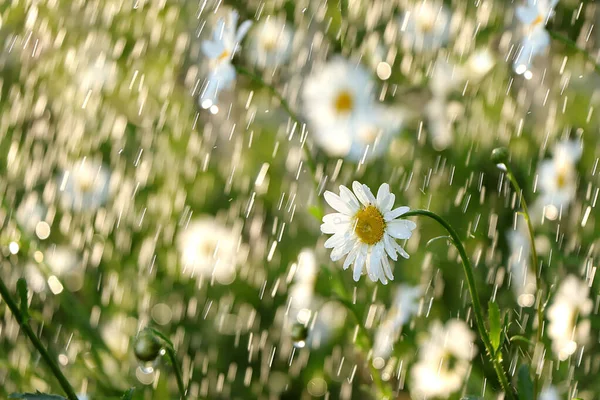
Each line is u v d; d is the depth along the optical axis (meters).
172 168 1.64
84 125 1.72
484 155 1.51
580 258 1.39
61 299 1.39
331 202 1.12
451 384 1.30
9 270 1.45
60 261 1.50
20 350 1.38
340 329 1.40
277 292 1.48
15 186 1.62
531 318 1.36
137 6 1.83
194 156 1.66
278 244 1.51
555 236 1.42
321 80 1.51
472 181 1.50
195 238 1.50
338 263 1.44
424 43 1.64
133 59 1.80
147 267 1.50
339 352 1.41
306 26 1.72
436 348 1.30
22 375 1.34
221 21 1.28
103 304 1.46
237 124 1.70
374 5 1.68
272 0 1.76
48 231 1.54
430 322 1.37
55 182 1.64
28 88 1.77
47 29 1.82
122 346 1.39
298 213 1.53
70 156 1.68
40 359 1.37
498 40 1.64
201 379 1.43
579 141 1.45
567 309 1.28
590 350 1.32
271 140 1.65
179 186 1.61
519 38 1.62
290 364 1.41
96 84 1.76
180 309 1.47
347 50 1.69
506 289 1.40
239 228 1.53
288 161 1.60
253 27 1.74
